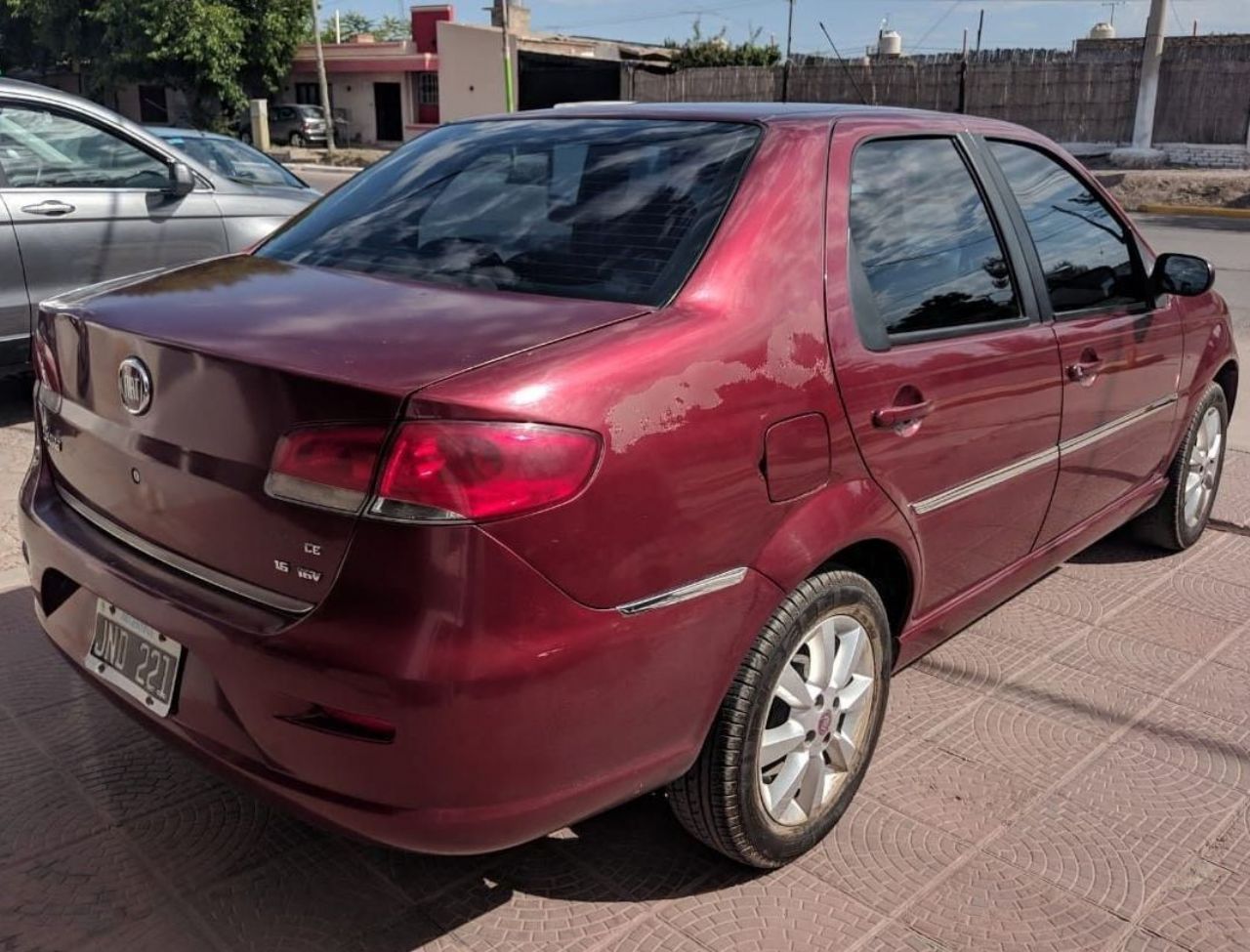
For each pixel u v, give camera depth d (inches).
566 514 80.2
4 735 125.8
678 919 101.4
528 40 1485.0
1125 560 189.5
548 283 99.8
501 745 80.5
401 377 79.0
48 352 106.9
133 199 246.1
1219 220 764.0
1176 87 964.0
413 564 77.2
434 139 135.5
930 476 113.7
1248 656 155.9
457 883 105.3
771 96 1186.6
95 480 100.5
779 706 103.6
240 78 1652.3
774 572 95.0
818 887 106.1
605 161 114.0
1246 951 99.5
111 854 107.3
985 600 135.0
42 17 1552.7
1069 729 135.6
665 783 93.8
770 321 96.3
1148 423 163.9
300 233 123.8
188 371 86.9
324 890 103.9
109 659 98.3
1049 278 138.1
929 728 134.9
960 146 130.0
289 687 81.5
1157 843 114.2
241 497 84.6
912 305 113.7
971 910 103.6
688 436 87.4
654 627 86.4
